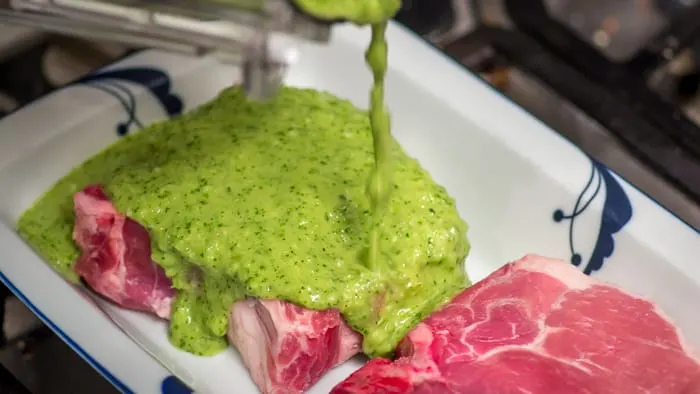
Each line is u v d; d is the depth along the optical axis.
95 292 0.50
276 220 0.47
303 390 0.47
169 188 0.48
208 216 0.47
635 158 0.55
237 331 0.47
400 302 0.48
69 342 0.43
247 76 0.38
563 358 0.44
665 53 0.59
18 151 0.50
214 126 0.52
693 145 0.55
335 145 0.51
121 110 0.53
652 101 0.57
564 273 0.48
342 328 0.47
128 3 0.37
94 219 0.48
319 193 0.48
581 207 0.50
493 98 0.53
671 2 0.62
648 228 0.49
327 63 0.56
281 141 0.51
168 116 0.54
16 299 0.49
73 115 0.51
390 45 0.55
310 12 0.37
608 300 0.47
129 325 0.49
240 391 0.48
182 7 0.37
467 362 0.44
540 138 0.51
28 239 0.50
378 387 0.43
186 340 0.48
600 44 0.60
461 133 0.53
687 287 0.47
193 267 0.47
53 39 0.58
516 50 0.59
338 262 0.46
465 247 0.50
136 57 0.54
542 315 0.46
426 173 0.51
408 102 0.54
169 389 0.43
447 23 0.60
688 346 0.45
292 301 0.45
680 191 0.54
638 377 0.44
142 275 0.49
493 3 0.61
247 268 0.45
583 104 0.57
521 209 0.52
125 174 0.49
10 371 0.47
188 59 0.54
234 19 0.37
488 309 0.46
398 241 0.48
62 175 0.52
